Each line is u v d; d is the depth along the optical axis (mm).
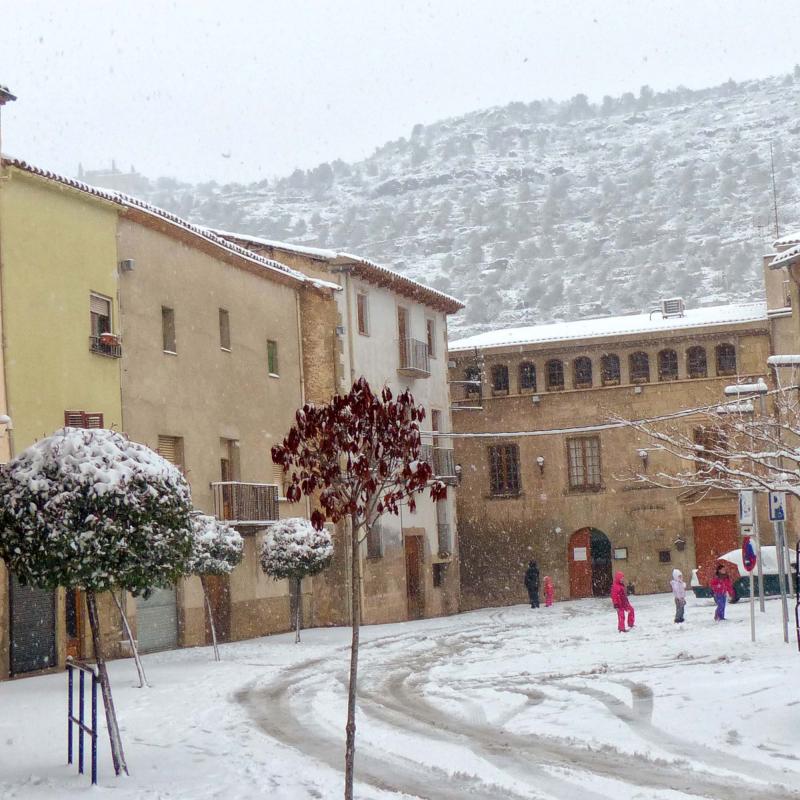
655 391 55938
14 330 27188
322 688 22438
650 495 55875
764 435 28422
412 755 14984
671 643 27969
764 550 45406
